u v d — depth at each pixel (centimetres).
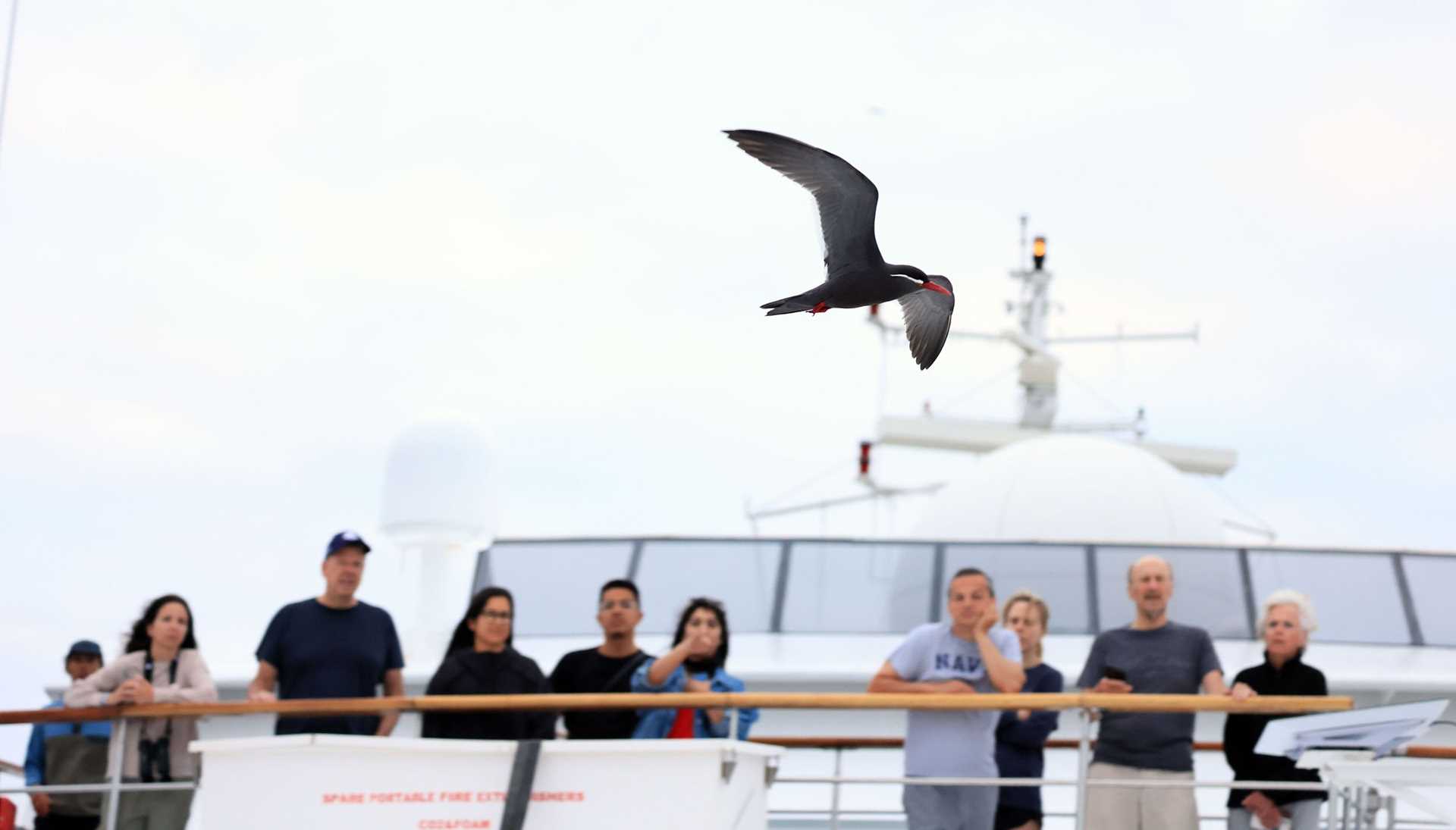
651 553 2055
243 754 1026
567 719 1265
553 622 1998
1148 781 1195
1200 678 1283
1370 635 1970
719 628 1259
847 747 1481
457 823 1012
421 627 2042
